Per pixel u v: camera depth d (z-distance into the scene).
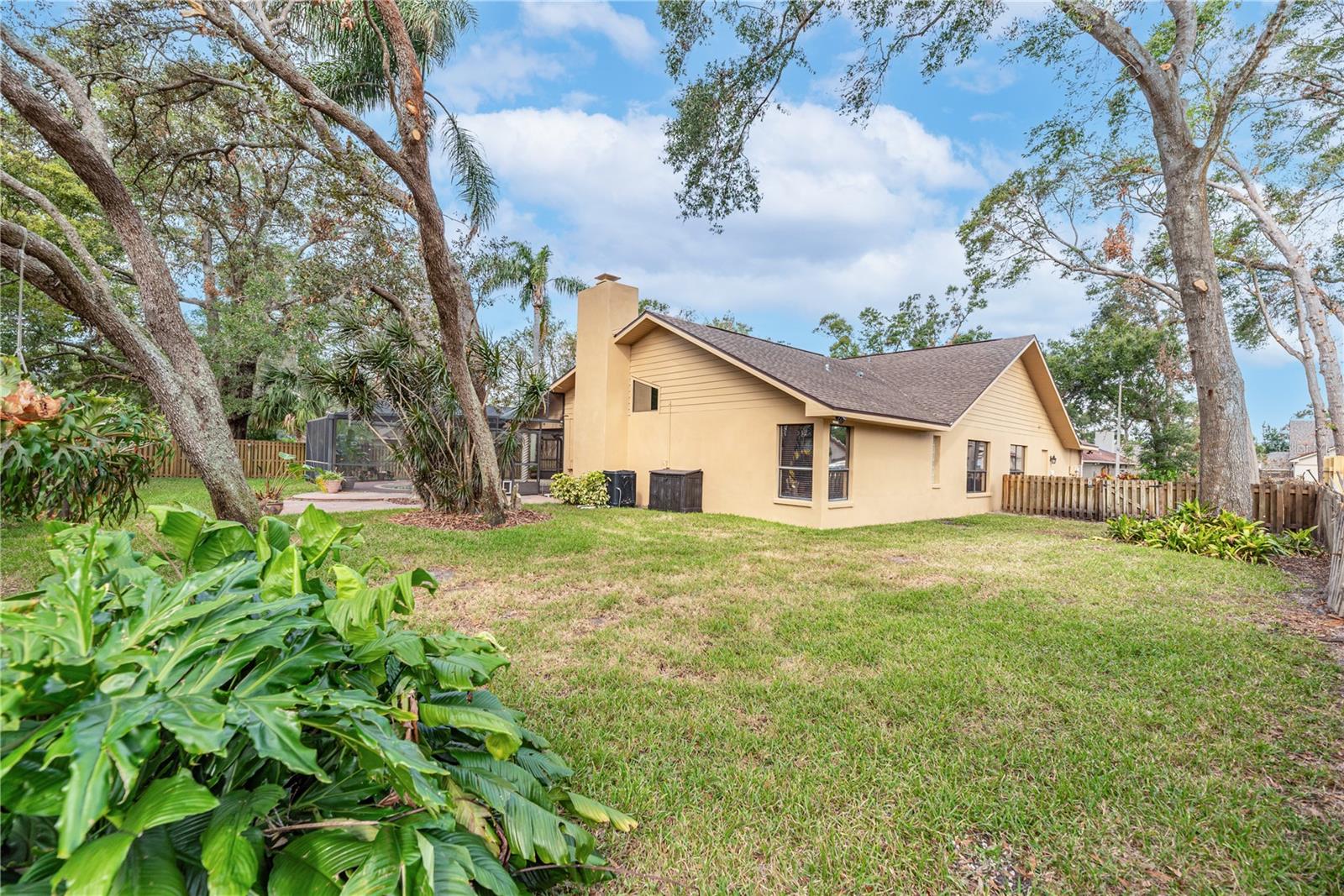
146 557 2.25
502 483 12.20
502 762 2.00
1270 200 15.62
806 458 11.61
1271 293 18.17
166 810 1.10
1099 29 9.77
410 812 1.55
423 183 8.37
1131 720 3.31
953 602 5.77
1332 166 13.56
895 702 3.49
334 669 1.79
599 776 2.65
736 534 10.09
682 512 12.90
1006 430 17.20
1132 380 26.23
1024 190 16.00
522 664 4.01
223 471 5.41
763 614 5.28
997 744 3.02
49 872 1.13
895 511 13.09
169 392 5.23
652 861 2.15
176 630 1.52
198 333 19.59
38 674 1.17
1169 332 24.03
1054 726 3.24
